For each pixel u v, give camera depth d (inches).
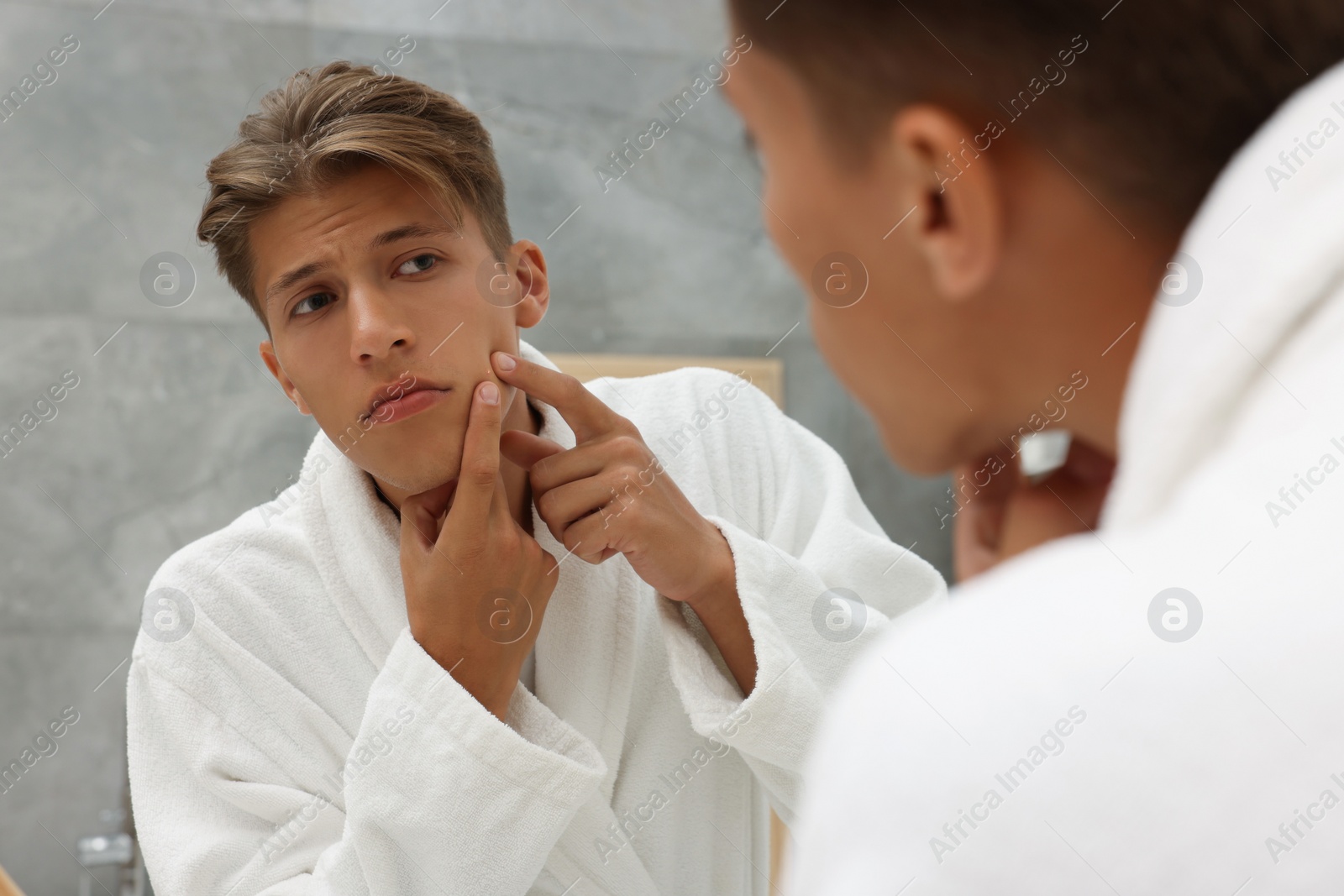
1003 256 6.6
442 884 23.0
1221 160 6.2
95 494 58.9
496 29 62.7
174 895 24.6
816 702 23.7
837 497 30.4
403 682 23.6
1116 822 5.0
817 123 6.9
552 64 63.2
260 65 61.5
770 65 7.0
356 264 23.5
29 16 59.1
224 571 26.8
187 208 60.6
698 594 24.6
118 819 56.0
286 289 24.0
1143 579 5.3
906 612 29.3
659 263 63.1
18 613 57.7
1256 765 4.9
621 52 63.8
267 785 25.4
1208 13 6.1
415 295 23.7
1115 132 6.2
